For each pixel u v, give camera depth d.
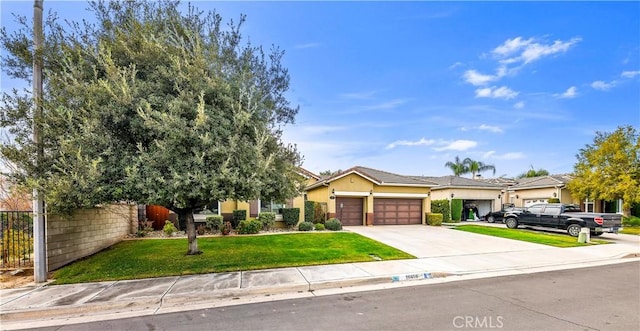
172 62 6.88
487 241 13.38
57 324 4.80
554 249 11.74
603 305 5.47
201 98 6.31
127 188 6.30
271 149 7.99
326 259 9.02
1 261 8.42
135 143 6.92
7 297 5.86
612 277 7.70
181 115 6.71
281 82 8.81
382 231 16.75
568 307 5.36
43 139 6.55
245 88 7.31
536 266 8.91
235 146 6.70
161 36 6.94
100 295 5.91
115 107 6.33
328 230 16.80
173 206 8.78
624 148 21.31
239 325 4.60
